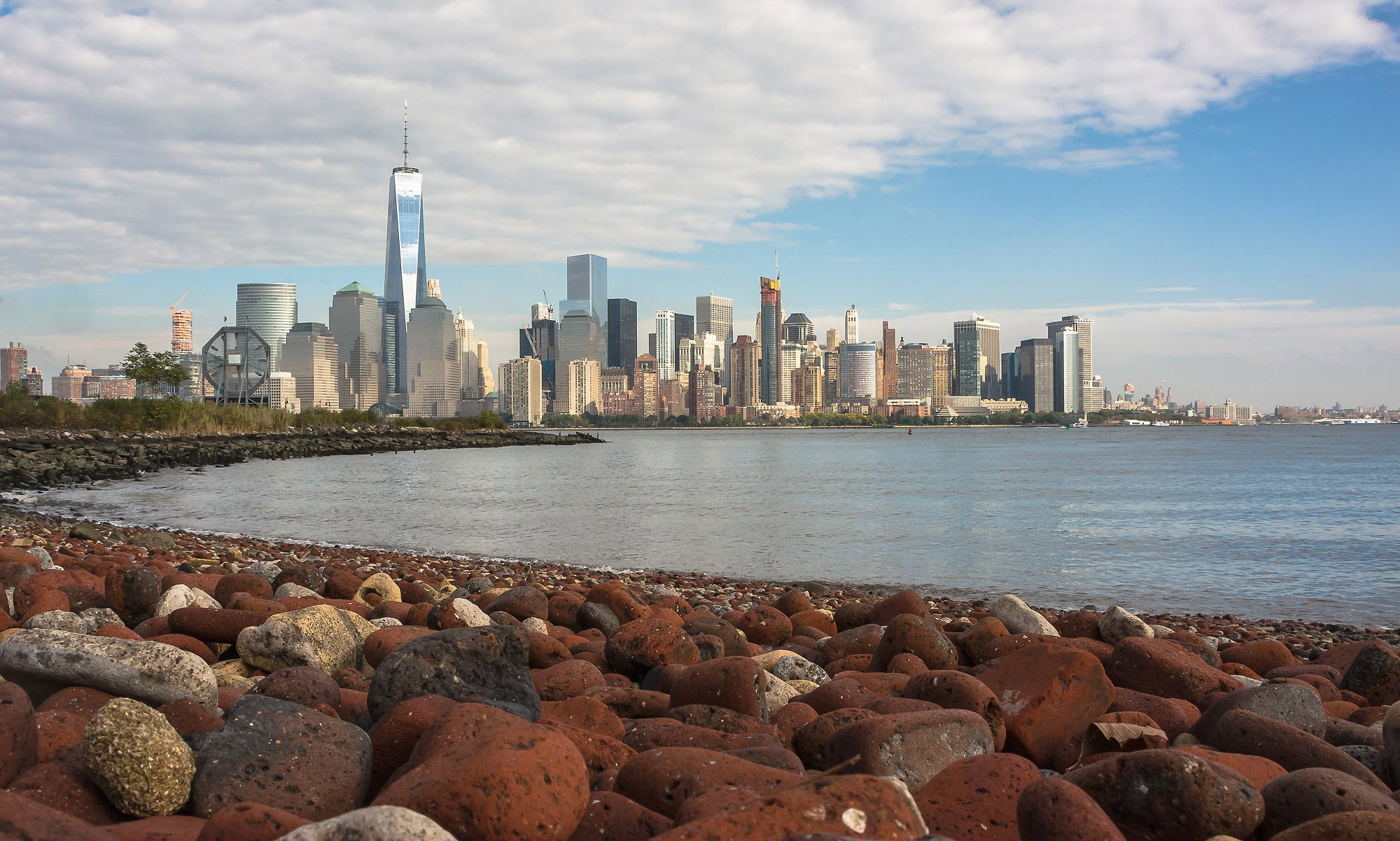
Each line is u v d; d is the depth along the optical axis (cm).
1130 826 439
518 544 2622
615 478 5828
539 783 372
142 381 10594
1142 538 2825
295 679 586
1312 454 10350
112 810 411
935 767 504
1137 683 765
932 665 828
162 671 553
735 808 376
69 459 5588
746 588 1875
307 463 7588
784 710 628
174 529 2830
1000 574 2166
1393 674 779
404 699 551
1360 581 2103
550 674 695
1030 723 597
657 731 544
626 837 390
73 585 944
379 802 375
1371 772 525
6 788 409
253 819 347
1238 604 1853
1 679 562
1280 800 439
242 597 907
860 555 2458
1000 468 7412
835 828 343
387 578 1184
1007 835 419
